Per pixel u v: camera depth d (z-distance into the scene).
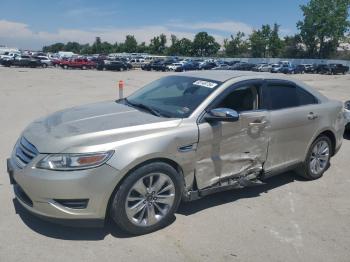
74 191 3.28
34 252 3.33
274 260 3.39
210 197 4.65
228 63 64.50
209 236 3.73
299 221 4.15
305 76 47.50
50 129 3.75
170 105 4.24
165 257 3.34
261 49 92.62
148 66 53.94
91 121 3.86
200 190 4.05
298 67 56.62
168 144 3.64
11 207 4.15
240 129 4.25
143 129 3.65
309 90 5.27
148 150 3.51
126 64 51.84
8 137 7.45
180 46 113.31
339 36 79.12
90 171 3.30
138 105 4.46
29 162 3.43
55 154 3.34
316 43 83.19
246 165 4.43
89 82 25.30
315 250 3.58
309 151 5.23
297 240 3.75
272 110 4.62
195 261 3.31
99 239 3.58
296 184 5.26
